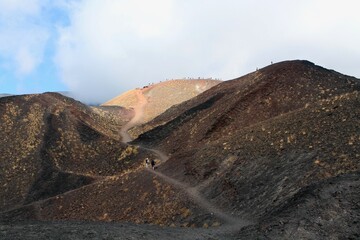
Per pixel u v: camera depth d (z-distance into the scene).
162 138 95.00
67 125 106.25
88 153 95.44
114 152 92.69
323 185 24.95
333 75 79.50
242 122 72.25
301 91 72.62
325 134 38.72
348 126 37.97
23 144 96.25
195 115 96.19
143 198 49.56
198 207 39.72
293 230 21.23
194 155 54.94
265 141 44.78
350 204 22.30
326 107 44.53
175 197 44.81
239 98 80.12
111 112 148.00
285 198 31.47
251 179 39.22
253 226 24.62
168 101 168.62
